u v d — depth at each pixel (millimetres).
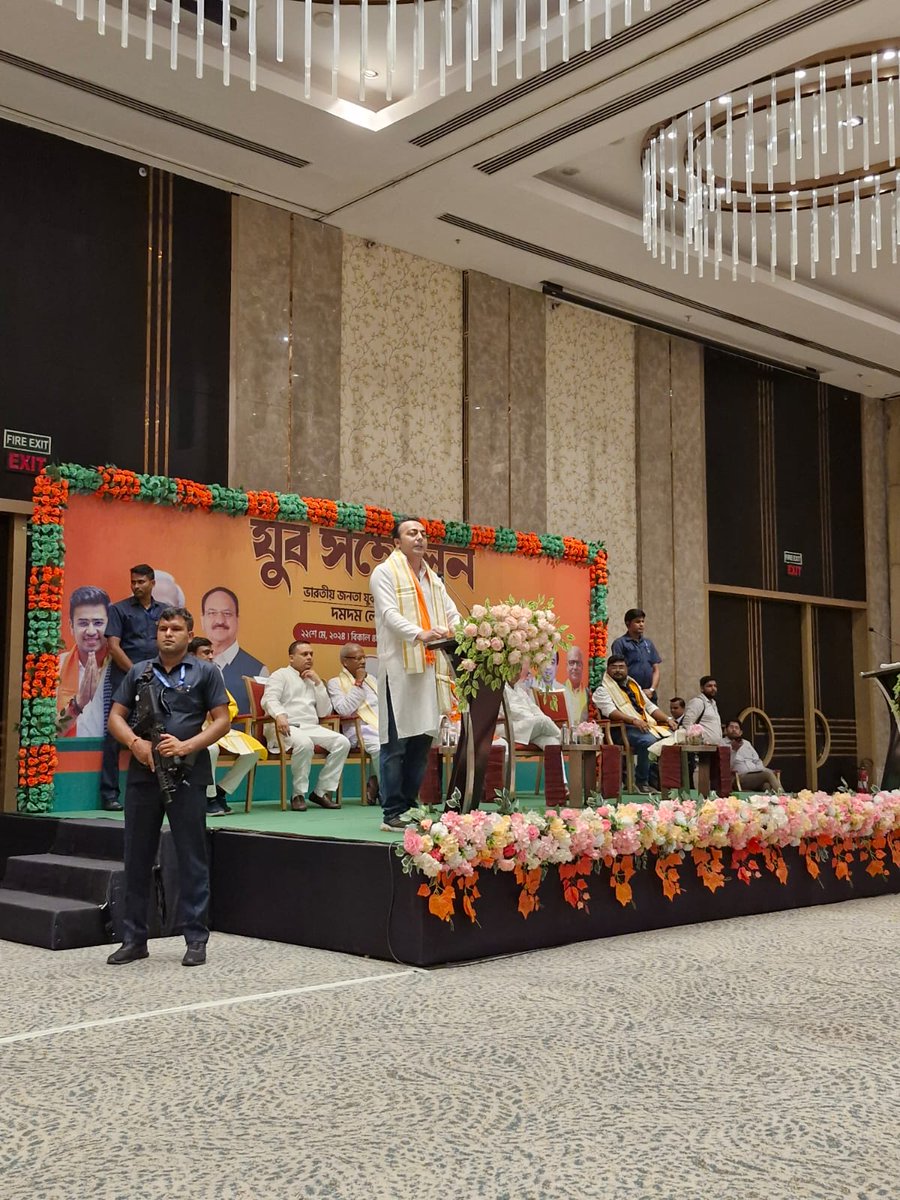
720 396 14188
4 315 8844
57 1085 3439
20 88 8539
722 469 14109
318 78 8914
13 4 7543
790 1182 2695
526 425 12188
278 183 10070
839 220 11078
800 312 12984
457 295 11820
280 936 5898
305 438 10508
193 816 5414
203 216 10039
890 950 5695
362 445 10914
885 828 7926
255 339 10266
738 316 13141
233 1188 2658
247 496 9445
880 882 7965
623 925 6133
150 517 8930
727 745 8594
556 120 9031
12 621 8633
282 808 8469
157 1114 3176
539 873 5664
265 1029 4094
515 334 12219
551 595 11773
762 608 14734
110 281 9422
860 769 14977
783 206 10727
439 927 5250
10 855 7621
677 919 6445
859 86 8898
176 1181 2697
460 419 11711
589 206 10656
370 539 10336
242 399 10125
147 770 5445
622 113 8953
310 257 10727
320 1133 3025
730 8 7750
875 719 15602
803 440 15148
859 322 13281
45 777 7891
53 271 9125
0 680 8680
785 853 7227
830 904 7473
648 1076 3545
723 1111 3215
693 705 11133
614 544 12859
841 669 15609
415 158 9602
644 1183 2688
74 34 7875
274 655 9578
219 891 6266
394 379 11227
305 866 5809
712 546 13883
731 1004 4508
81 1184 2680
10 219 8945
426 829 5293
